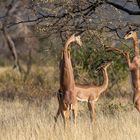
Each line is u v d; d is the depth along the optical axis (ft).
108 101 167.53
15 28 293.64
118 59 188.34
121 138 110.22
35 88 197.36
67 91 121.29
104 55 168.96
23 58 340.39
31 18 178.60
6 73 265.75
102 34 147.84
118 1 155.53
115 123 123.95
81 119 133.18
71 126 120.88
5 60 402.11
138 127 119.75
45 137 110.22
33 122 123.65
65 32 152.76
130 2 155.12
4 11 267.59
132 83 130.82
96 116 140.87
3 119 134.31
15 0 263.29
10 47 280.51
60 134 112.68
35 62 321.11
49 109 153.48
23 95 188.55
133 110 145.89
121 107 151.74
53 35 160.45
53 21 150.51
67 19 149.28
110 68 193.47
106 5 151.23
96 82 180.65
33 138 109.50
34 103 166.30
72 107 121.39
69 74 121.60
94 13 150.82
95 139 110.52
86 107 152.35
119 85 200.34
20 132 113.39
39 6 149.28
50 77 239.50
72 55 180.14
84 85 135.03
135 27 152.46
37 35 163.12
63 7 148.87
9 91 205.57
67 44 122.62
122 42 151.02
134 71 130.62
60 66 123.03
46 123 123.13
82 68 179.93
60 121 127.13
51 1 143.74
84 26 148.36
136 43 134.00
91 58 175.52
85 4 149.28
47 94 186.91
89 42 153.89
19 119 131.64
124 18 150.82
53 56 202.49
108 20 148.87
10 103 167.63
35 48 271.08
